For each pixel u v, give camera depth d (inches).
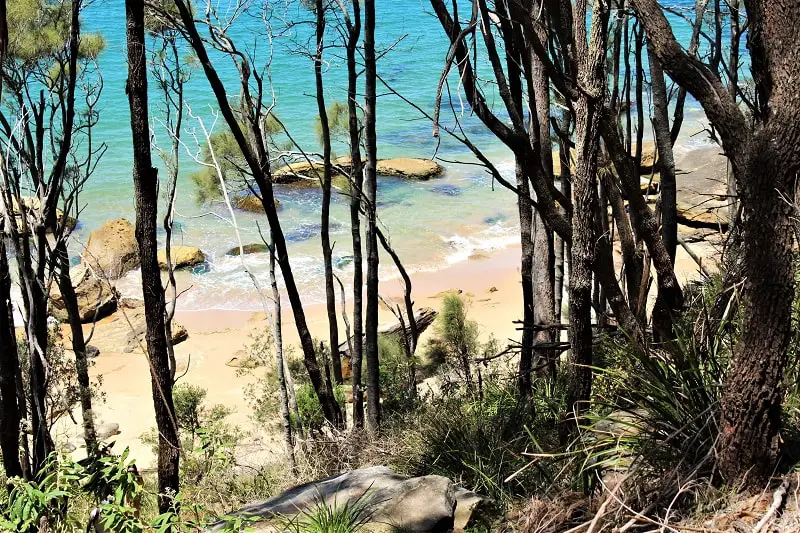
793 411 159.6
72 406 437.4
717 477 148.9
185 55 514.3
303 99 1226.6
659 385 170.4
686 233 733.9
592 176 162.7
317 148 1090.7
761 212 132.5
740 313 191.2
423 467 256.1
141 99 229.8
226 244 941.8
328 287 442.6
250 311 807.7
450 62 142.5
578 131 161.9
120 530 155.4
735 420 141.4
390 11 1449.3
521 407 269.0
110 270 853.2
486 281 865.5
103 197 1045.8
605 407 196.4
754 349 137.3
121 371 680.4
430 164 1179.9
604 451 165.8
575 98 164.6
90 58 437.7
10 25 364.2
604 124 194.7
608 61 334.3
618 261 602.5
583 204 164.2
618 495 154.1
